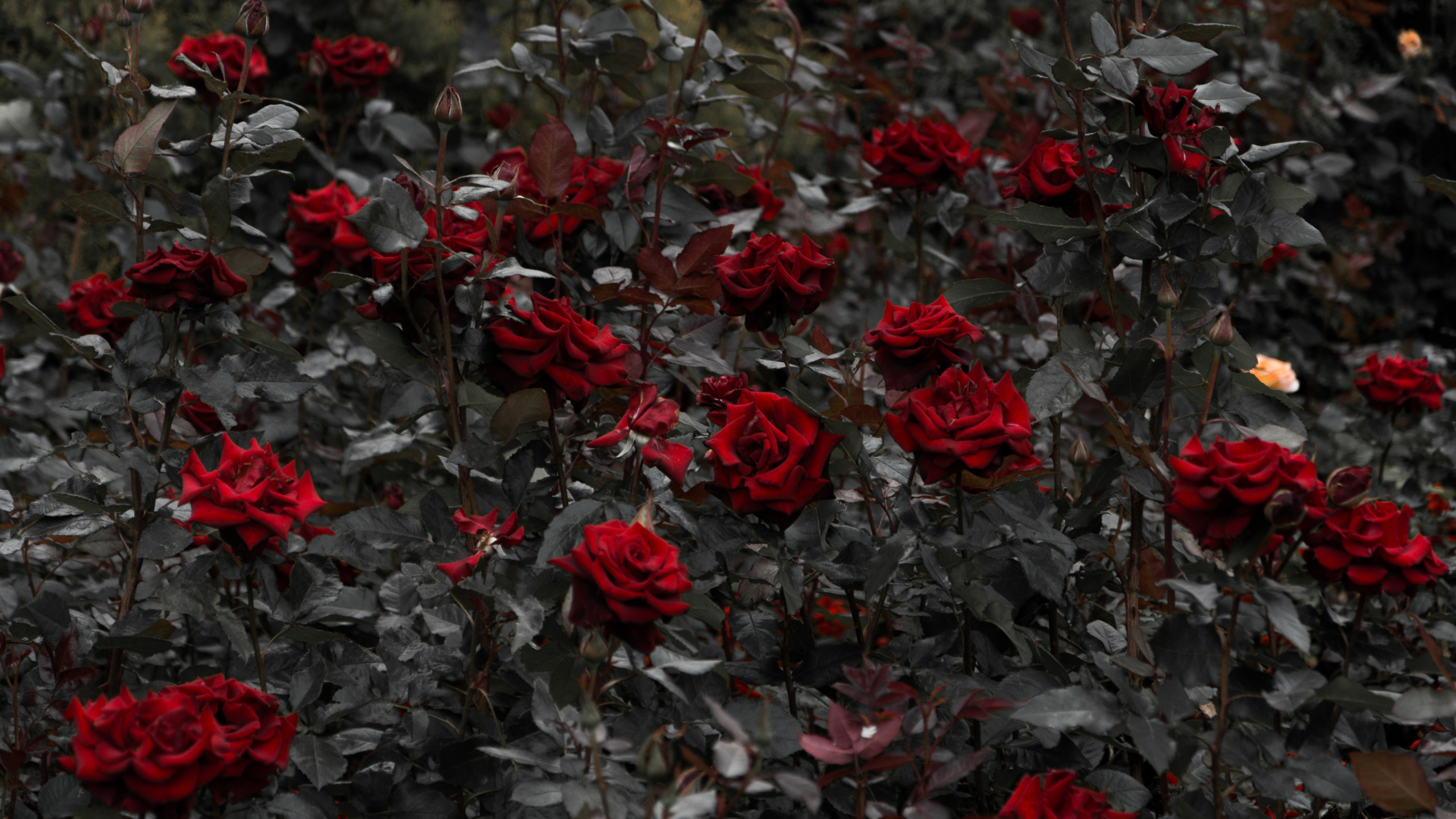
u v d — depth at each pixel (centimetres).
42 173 603
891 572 365
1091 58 371
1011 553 375
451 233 384
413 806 373
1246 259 375
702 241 373
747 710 365
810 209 457
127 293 380
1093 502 379
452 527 375
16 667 379
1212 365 371
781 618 381
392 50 526
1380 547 357
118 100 385
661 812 348
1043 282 383
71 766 354
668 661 364
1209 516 355
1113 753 379
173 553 377
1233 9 625
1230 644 359
